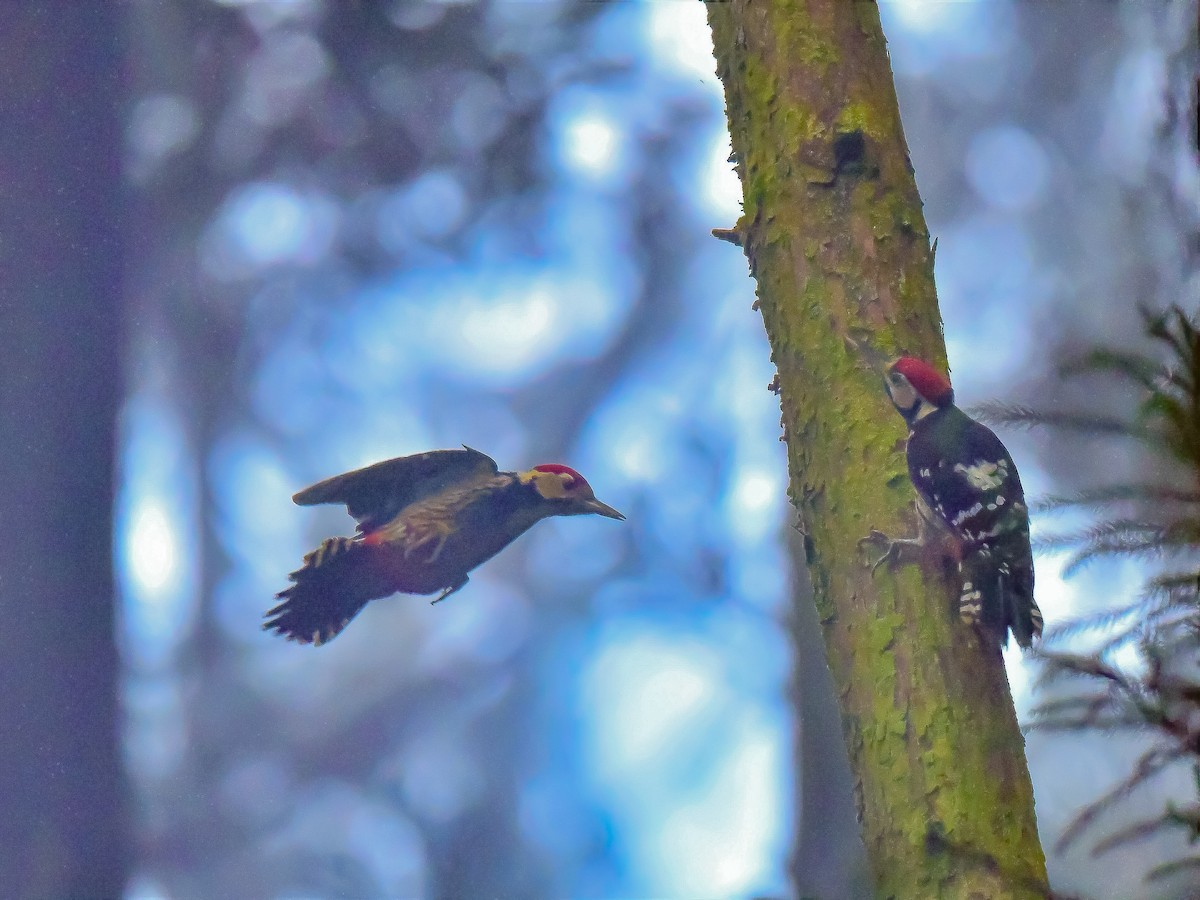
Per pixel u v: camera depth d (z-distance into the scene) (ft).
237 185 49.42
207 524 57.41
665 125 51.90
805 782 42.47
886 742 12.85
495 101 48.16
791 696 44.55
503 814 55.93
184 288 51.70
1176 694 10.25
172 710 56.65
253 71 48.39
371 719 58.03
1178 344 10.46
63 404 34.12
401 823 56.85
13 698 32.76
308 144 48.55
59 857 32.42
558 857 54.29
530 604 57.06
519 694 56.59
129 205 38.09
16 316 34.24
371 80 47.83
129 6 39.83
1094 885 36.24
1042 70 55.01
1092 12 53.47
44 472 33.91
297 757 57.47
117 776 34.09
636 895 52.08
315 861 55.36
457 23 47.83
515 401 56.65
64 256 35.14
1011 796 12.44
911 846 12.43
